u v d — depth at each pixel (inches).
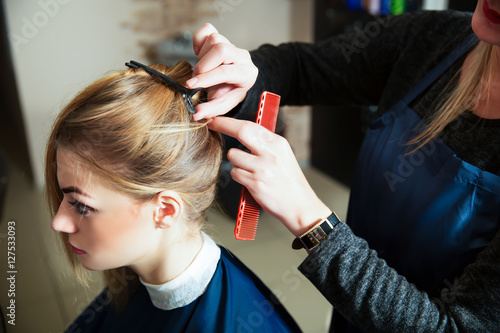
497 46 26.4
